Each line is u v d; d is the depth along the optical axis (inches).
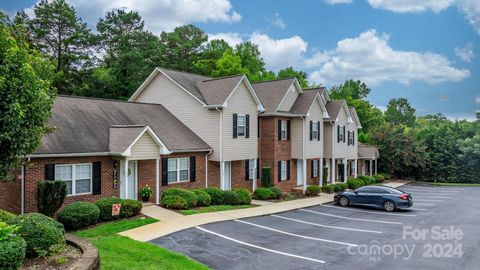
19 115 360.5
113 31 1876.2
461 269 431.8
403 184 1686.8
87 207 569.6
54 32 1647.4
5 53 361.4
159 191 812.6
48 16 1608.0
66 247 367.6
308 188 1111.0
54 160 644.7
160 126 912.3
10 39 369.7
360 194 925.2
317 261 450.9
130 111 914.1
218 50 2310.5
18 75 372.2
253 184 1055.0
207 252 470.6
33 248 331.9
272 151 1081.4
